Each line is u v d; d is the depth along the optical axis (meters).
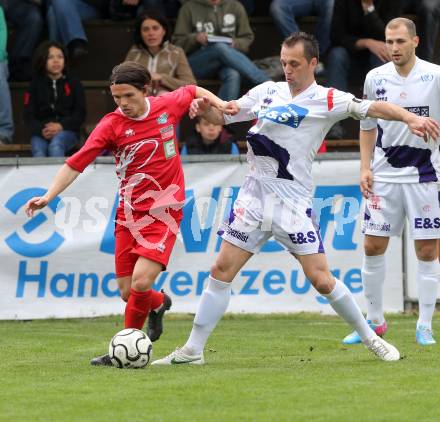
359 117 19.33
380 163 24.22
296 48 19.12
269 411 15.33
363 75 38.34
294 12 38.56
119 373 19.09
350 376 18.52
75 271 30.30
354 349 22.94
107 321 29.77
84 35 38.59
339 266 30.25
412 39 23.47
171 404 15.95
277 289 30.41
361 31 37.66
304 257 19.66
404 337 25.30
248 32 38.19
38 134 35.84
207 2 37.94
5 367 20.25
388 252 30.62
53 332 26.91
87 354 22.41
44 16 39.78
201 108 20.55
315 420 14.67
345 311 20.12
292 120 19.28
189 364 20.23
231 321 29.28
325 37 38.88
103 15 40.44
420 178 23.94
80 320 30.20
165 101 20.64
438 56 39.84
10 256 30.20
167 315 30.09
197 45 37.94
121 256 21.11
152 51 36.31
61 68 35.88
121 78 19.91
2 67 37.22
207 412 15.30
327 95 19.34
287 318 30.17
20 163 30.11
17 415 15.27
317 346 23.55
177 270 30.22
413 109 23.80
